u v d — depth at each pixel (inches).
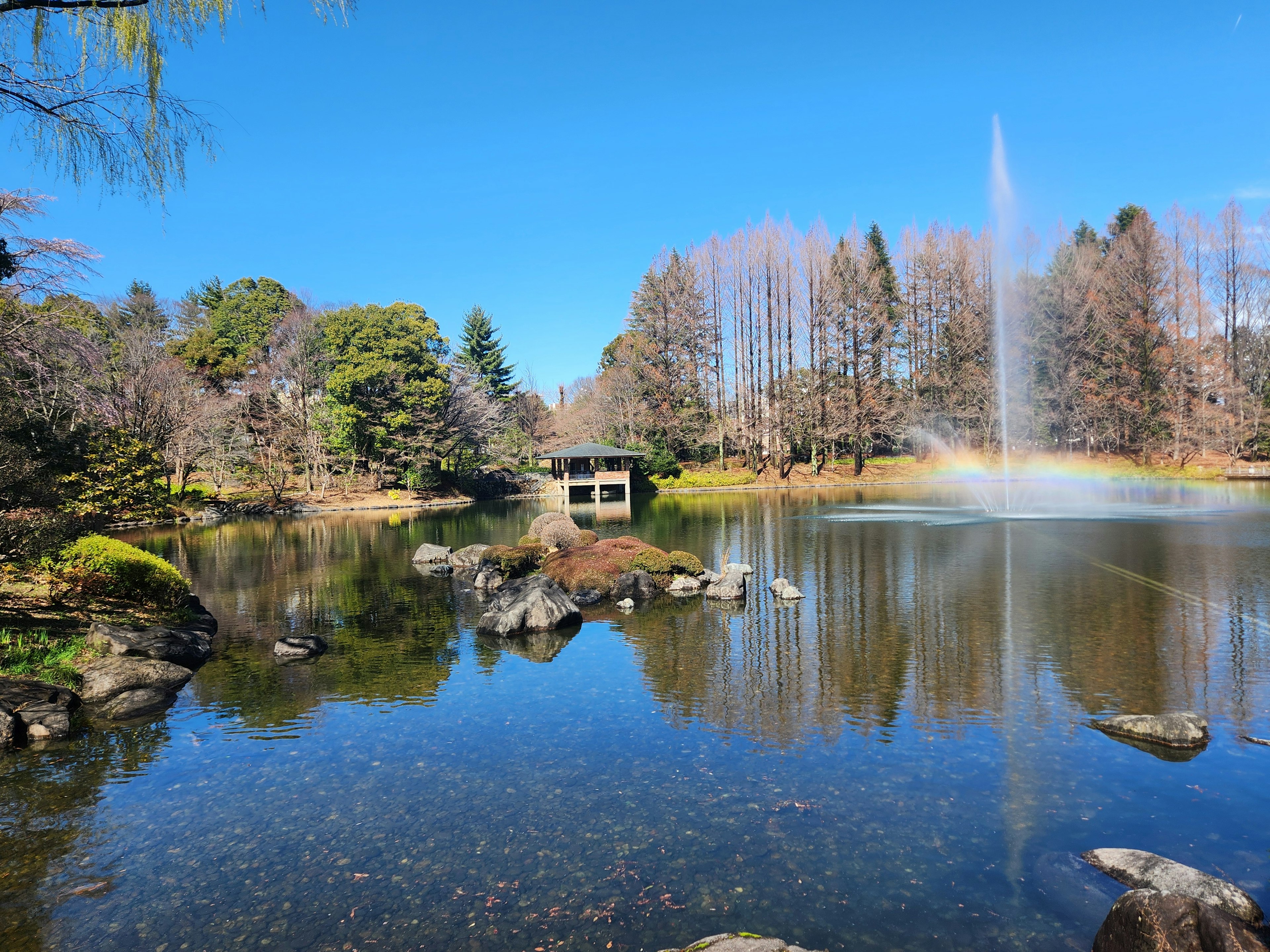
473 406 2415.1
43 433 519.5
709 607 601.0
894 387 2620.6
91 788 269.9
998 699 349.1
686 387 2726.4
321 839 229.3
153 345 1841.8
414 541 1158.3
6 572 533.0
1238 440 2171.5
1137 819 228.4
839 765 277.3
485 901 191.8
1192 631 465.7
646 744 304.5
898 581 678.5
